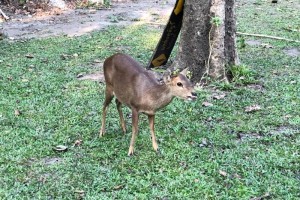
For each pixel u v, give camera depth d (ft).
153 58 24.35
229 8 22.36
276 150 16.96
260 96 20.98
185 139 17.67
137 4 42.57
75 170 15.92
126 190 14.98
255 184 15.21
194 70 22.44
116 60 16.96
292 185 15.15
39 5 38.75
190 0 22.03
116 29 31.81
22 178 15.55
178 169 15.92
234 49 22.88
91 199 14.57
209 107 20.03
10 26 33.78
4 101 20.52
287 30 31.40
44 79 22.85
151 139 17.63
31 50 27.30
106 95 17.57
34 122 18.84
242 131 18.25
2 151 16.96
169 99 16.05
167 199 14.62
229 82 22.48
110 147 17.19
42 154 16.83
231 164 16.19
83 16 36.88
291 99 20.59
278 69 24.04
